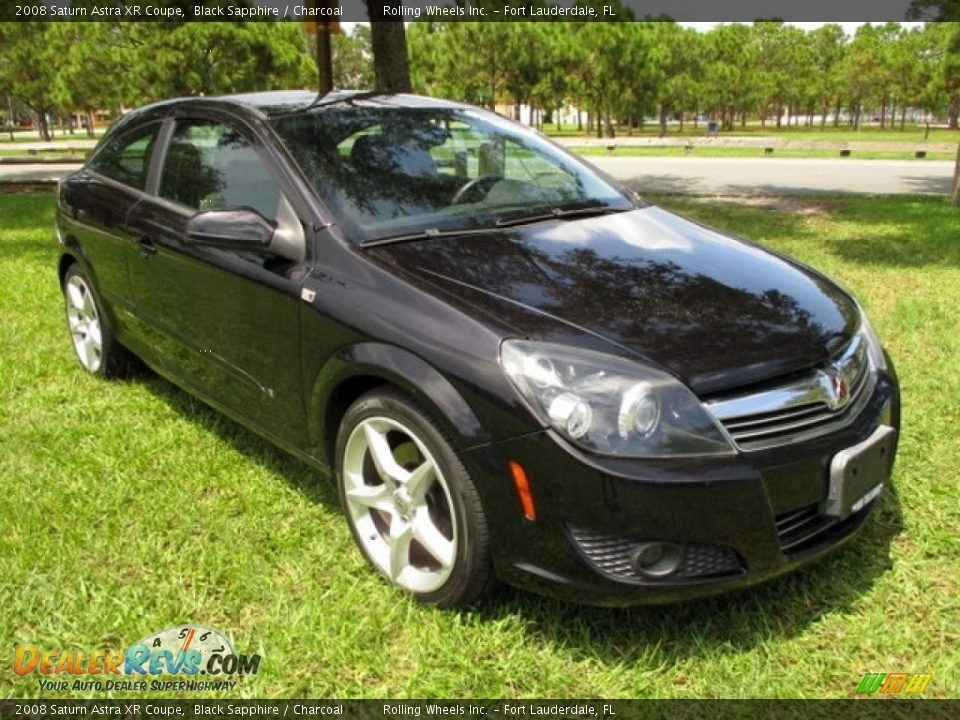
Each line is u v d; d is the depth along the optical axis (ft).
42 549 9.78
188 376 12.20
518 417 7.56
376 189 10.41
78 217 14.26
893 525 10.21
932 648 8.25
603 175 12.75
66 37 103.65
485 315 8.16
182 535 10.14
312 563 9.62
